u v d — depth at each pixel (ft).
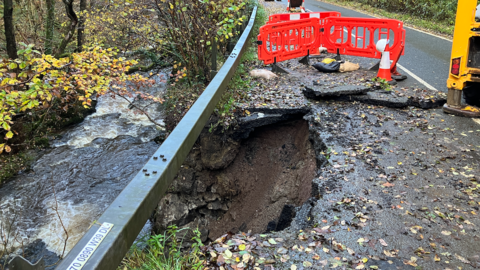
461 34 20.25
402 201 13.12
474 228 11.60
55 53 39.60
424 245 10.87
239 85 26.22
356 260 10.20
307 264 10.05
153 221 24.81
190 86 28.89
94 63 23.53
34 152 35.45
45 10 47.57
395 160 16.20
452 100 21.47
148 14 32.50
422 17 65.36
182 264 10.09
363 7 83.20
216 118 22.84
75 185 31.14
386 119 20.70
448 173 15.01
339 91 22.90
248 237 11.46
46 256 23.99
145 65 44.65
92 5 46.06
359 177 14.84
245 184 23.85
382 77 26.94
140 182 7.91
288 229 12.35
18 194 29.78
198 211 24.40
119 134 39.22
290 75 29.37
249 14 46.44
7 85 19.89
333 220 12.16
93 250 5.76
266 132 24.03
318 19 32.86
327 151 17.28
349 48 32.50
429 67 32.17
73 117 40.96
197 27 26.27
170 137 10.38
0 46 40.16
